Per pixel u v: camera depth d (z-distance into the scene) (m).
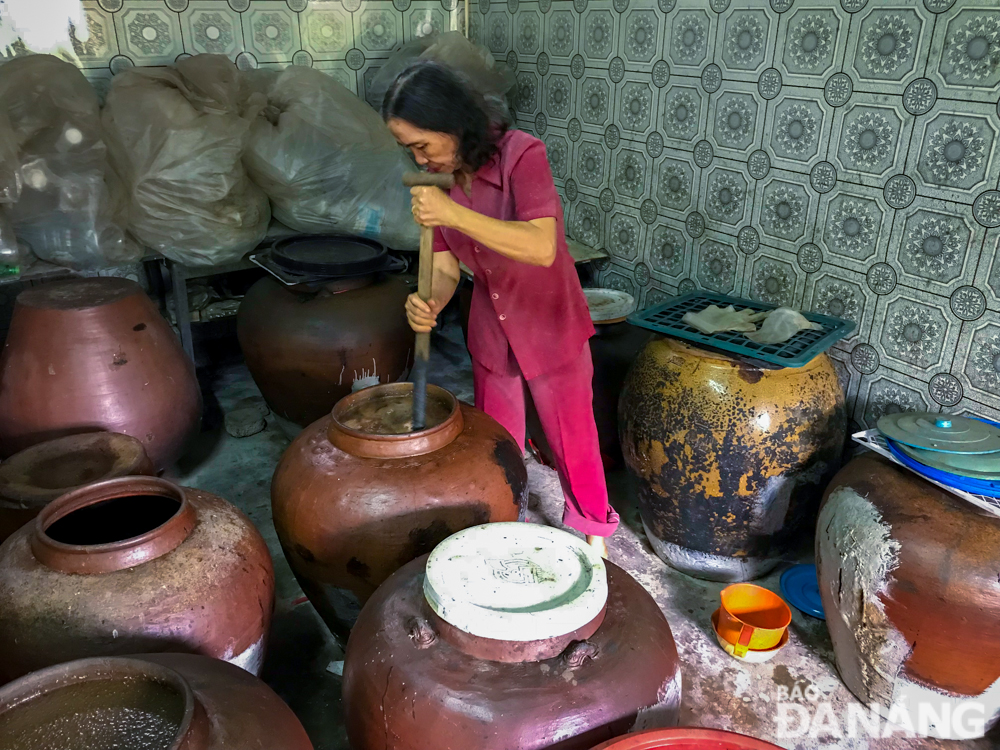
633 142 2.86
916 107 1.93
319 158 3.01
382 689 1.16
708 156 2.55
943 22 1.83
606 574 1.25
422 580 1.32
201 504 1.50
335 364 2.49
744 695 1.77
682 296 2.45
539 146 1.62
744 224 2.48
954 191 1.89
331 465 1.58
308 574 1.64
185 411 2.37
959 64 1.82
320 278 2.48
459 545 1.29
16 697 0.98
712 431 1.95
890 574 1.55
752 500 2.01
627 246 3.02
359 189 3.11
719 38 2.41
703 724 1.69
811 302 2.33
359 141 3.08
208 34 3.21
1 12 2.80
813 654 1.90
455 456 1.59
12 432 2.13
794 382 1.95
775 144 2.31
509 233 1.51
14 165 2.52
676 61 2.59
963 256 1.91
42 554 1.31
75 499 1.44
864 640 1.65
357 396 1.79
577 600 1.17
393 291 2.63
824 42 2.10
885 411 2.20
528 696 1.09
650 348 2.16
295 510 1.58
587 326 1.93
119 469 1.80
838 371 2.29
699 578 2.20
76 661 1.01
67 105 2.63
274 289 2.59
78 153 2.62
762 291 2.48
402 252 3.36
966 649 1.52
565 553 1.29
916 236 2.00
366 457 1.58
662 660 1.20
